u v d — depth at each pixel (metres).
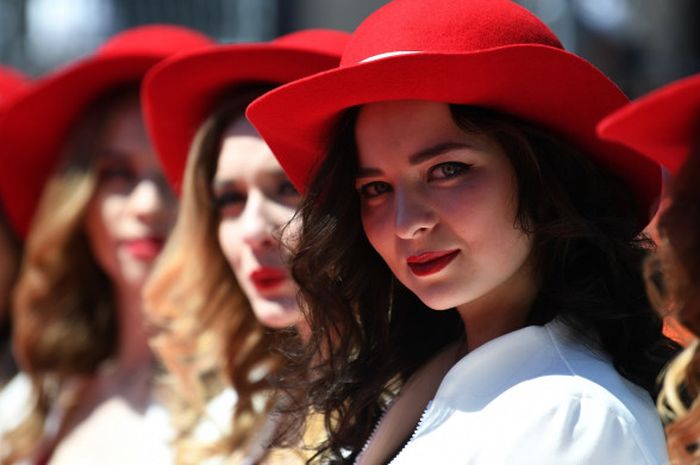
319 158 2.56
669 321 2.36
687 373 2.12
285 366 2.82
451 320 2.62
